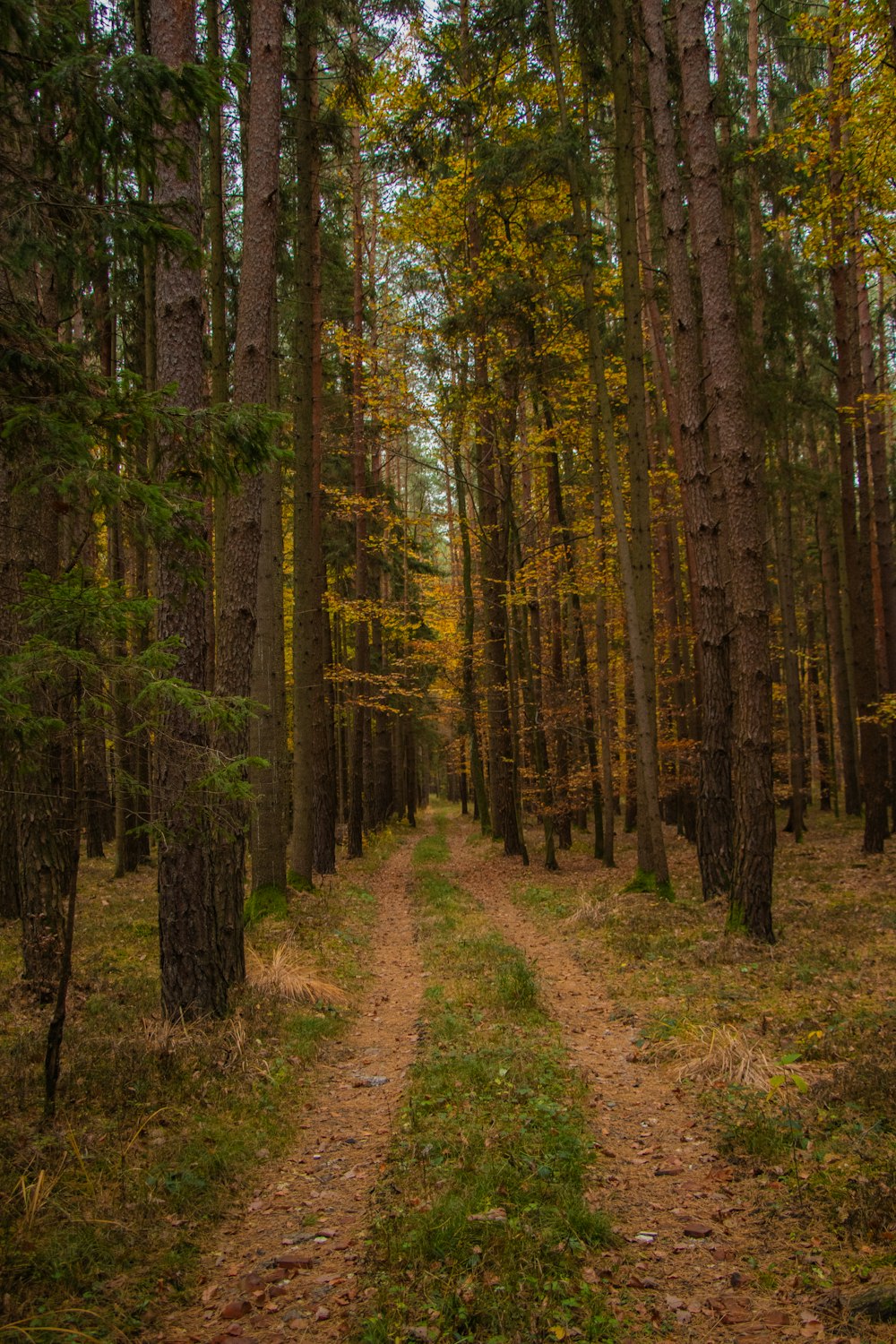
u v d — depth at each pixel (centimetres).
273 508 1132
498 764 2092
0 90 431
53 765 516
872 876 1327
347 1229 407
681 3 939
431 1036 696
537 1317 320
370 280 1995
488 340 1512
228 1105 542
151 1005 707
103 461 411
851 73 1049
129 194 518
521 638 2041
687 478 1209
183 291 677
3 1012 691
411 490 3372
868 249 1177
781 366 1773
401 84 1480
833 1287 332
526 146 1181
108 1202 402
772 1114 496
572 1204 398
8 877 1106
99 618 401
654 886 1238
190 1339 323
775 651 2467
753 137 1405
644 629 1245
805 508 2297
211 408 457
